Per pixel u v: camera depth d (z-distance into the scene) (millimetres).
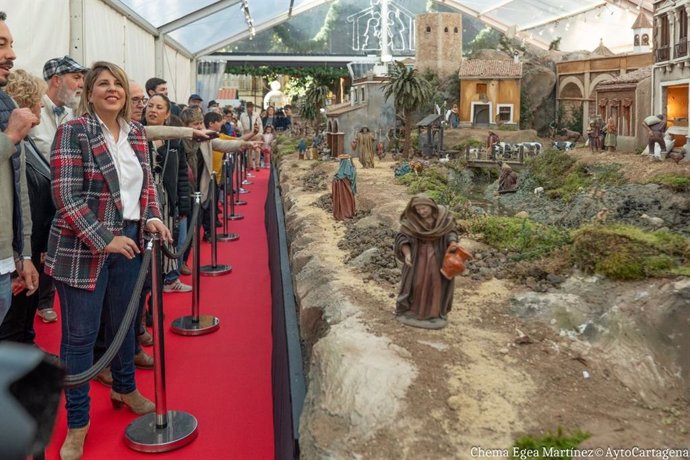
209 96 28172
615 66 20266
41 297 6277
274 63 34438
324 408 2713
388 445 2449
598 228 4355
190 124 7207
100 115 3842
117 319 4156
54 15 8812
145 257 3787
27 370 695
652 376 2990
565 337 3396
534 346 3295
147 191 4074
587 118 21375
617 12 25562
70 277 3670
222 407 4625
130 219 3955
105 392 4852
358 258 5066
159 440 3986
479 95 22062
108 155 3775
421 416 2604
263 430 4281
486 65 22109
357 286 4328
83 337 3768
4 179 3592
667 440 2514
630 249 3957
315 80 35531
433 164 12680
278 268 5848
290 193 9766
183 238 7578
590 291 3762
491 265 4707
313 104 22000
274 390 4367
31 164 4816
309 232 6488
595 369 3070
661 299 3336
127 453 3961
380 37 34500
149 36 16453
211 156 8766
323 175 11469
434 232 3498
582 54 24422
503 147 13031
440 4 31844
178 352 5707
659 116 10125
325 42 34531
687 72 9891
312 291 4410
